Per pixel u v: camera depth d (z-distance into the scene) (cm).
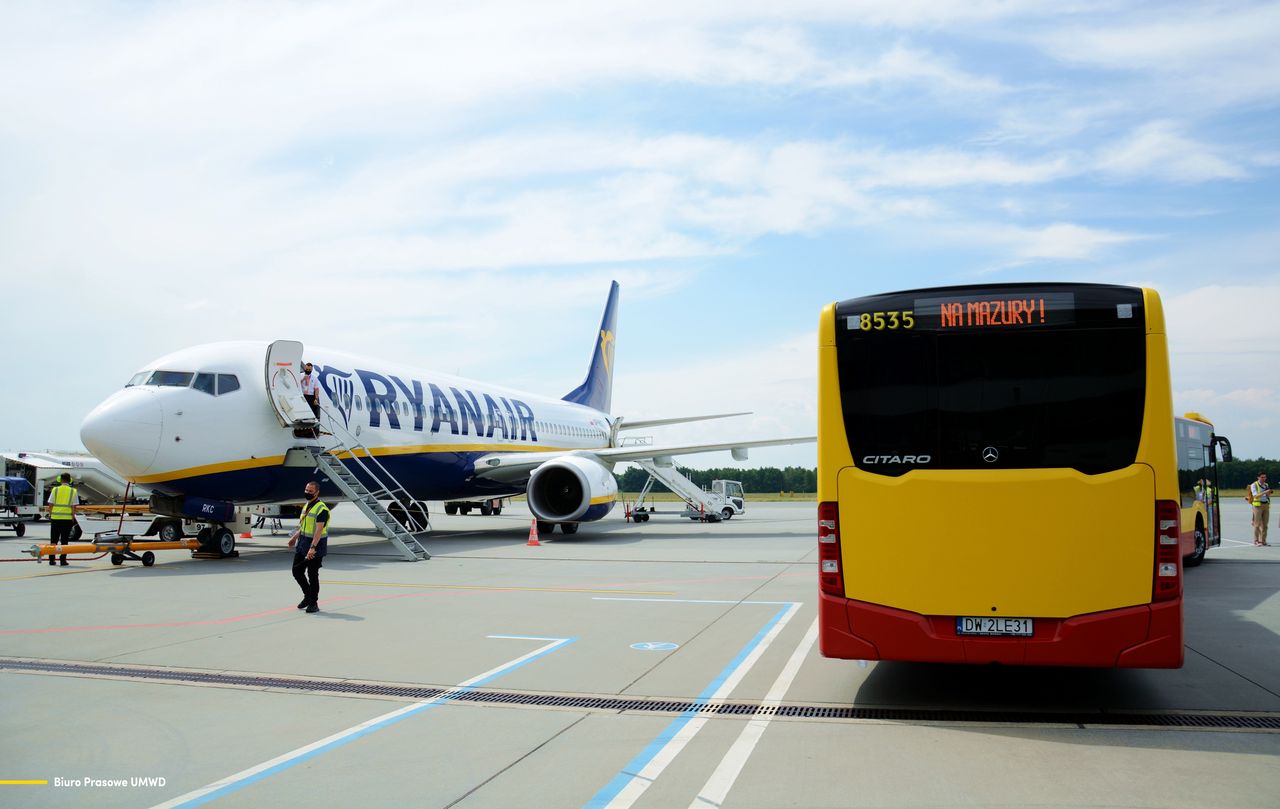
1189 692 743
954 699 718
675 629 1030
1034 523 662
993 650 664
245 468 1833
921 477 686
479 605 1225
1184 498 1573
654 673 805
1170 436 659
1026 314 686
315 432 1939
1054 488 661
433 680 779
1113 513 652
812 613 1149
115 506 3972
